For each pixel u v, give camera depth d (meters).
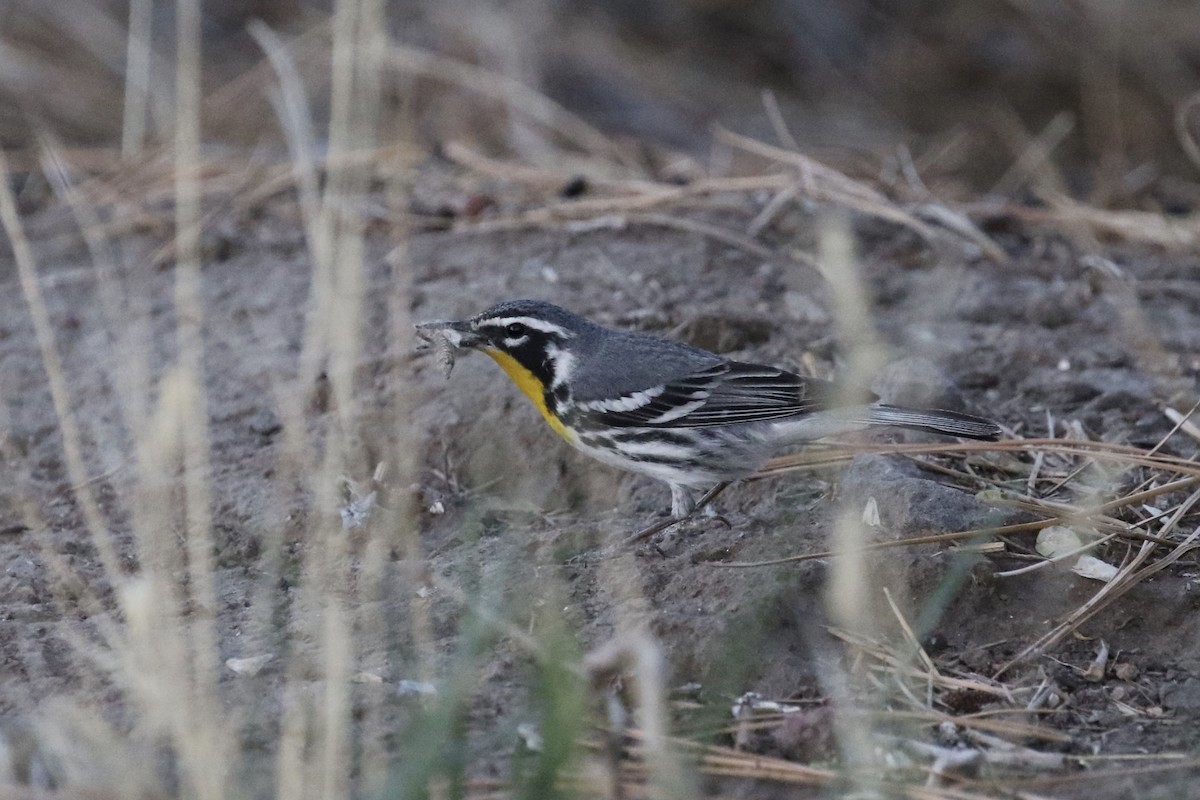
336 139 13.16
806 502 10.62
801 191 15.62
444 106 21.45
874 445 11.06
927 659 8.77
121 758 7.39
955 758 7.77
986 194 18.59
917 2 26.16
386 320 13.20
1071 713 8.34
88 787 7.38
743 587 9.27
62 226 16.20
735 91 24.08
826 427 10.32
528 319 10.68
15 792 7.31
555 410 10.75
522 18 23.97
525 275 14.12
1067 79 24.83
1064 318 13.68
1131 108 23.97
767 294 13.89
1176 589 9.19
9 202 12.38
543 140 19.91
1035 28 25.70
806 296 13.83
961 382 12.62
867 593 9.22
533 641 8.64
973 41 25.53
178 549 10.36
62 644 8.99
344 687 7.93
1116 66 24.86
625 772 7.70
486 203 15.70
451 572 9.87
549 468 11.55
